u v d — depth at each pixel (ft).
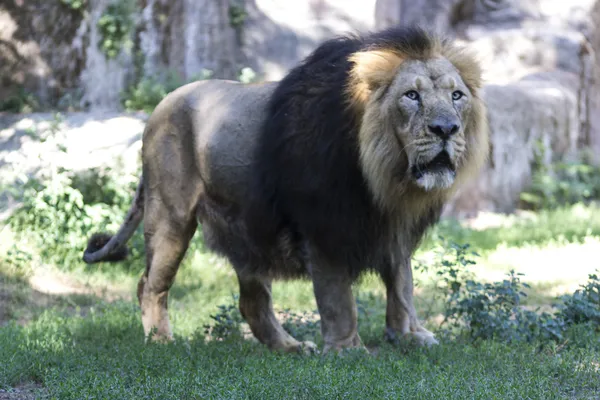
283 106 35.40
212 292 57.00
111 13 94.12
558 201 103.45
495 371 32.35
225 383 30.53
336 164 33.91
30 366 35.06
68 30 102.06
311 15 120.26
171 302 53.52
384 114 33.04
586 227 81.87
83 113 89.35
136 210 44.39
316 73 35.14
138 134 79.30
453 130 31.83
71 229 63.05
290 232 36.06
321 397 28.58
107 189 68.03
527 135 104.17
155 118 41.52
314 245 35.12
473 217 94.84
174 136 40.60
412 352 35.78
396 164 33.17
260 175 35.91
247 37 114.21
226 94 39.27
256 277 38.81
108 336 42.63
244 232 37.96
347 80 33.88
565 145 108.68
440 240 70.90
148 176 41.78
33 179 65.36
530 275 60.39
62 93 101.50
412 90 32.58
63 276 59.57
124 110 92.73
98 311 51.60
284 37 116.26
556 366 32.94
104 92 94.68
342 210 34.19
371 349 39.50
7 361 35.45
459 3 123.65
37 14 101.96
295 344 39.58
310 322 44.52
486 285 41.93
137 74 94.12
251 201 36.60
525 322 40.24
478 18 124.57
